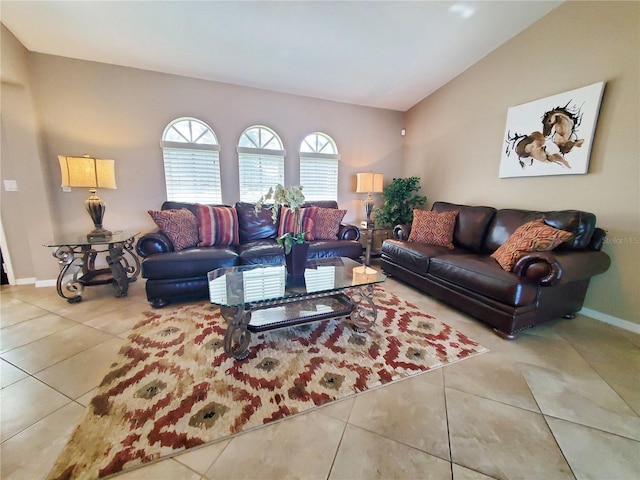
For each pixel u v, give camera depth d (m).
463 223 3.25
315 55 3.02
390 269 3.40
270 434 1.24
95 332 2.08
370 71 3.39
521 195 3.00
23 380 1.55
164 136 3.33
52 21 2.39
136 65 3.06
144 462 1.10
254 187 3.81
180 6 2.28
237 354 1.75
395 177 4.76
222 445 1.18
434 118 4.06
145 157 3.28
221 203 3.68
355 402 1.43
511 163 3.04
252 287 2.01
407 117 4.60
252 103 3.65
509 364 1.76
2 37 2.42
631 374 1.67
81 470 1.07
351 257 3.36
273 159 3.87
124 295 2.79
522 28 2.81
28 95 2.75
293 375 1.63
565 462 1.13
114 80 3.05
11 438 1.19
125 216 3.28
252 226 3.42
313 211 3.58
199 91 3.39
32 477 1.04
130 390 1.48
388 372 1.67
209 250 2.75
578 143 2.45
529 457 1.15
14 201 2.94
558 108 2.57
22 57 2.66
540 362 1.79
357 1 2.31
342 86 3.71
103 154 3.12
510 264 2.21
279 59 3.06
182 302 2.68
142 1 2.22
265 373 1.64
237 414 1.34
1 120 2.73
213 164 3.57
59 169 3.01
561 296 2.20
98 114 3.05
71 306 2.54
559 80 2.58
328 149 4.27
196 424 1.28
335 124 4.19
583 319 2.41
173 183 3.44
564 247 2.20
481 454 1.16
